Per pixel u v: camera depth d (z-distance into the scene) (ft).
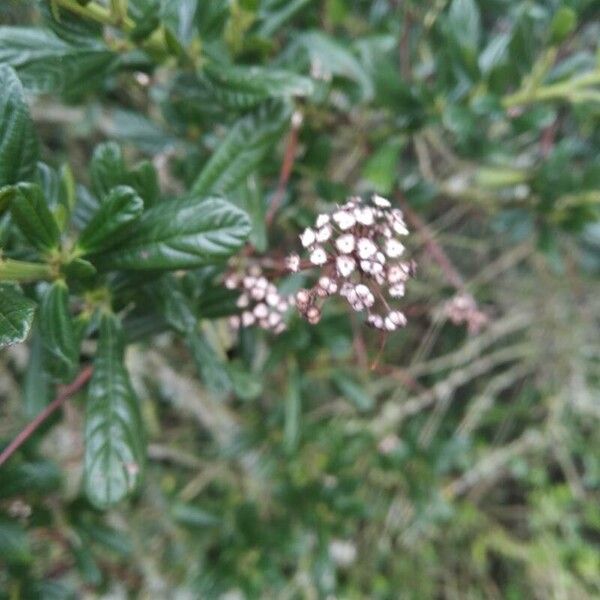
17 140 0.34
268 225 0.53
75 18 0.39
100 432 0.39
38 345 0.49
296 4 0.48
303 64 0.52
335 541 0.77
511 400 0.99
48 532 0.59
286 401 0.66
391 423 0.82
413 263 0.35
